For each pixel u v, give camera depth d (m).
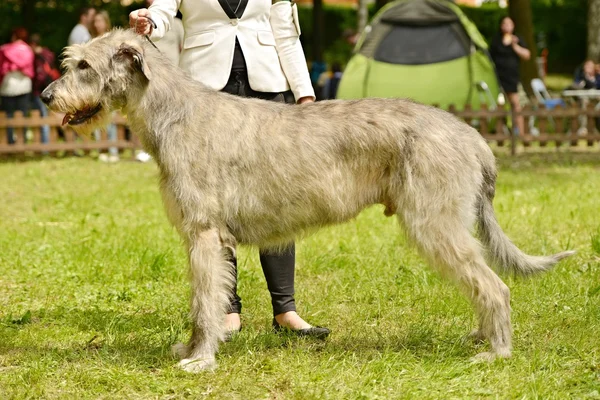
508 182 12.18
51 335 5.40
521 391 4.27
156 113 4.73
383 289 6.39
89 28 15.02
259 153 4.70
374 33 17.19
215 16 5.38
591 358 4.78
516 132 16.73
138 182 12.77
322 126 4.75
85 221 9.38
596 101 18.53
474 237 4.79
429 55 17.02
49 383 4.45
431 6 16.97
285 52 5.53
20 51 15.66
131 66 4.73
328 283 6.64
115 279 6.85
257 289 6.49
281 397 4.26
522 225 8.66
